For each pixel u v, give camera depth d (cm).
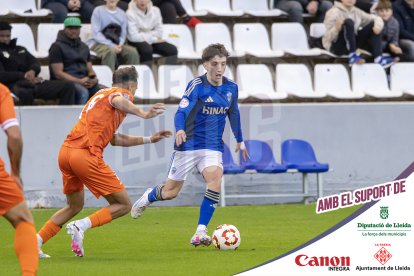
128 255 2184
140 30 3678
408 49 4034
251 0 4244
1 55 3338
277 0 4209
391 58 3931
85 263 2045
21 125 3247
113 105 2086
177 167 2294
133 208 2386
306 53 3872
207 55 2228
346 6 3931
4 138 3209
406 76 3844
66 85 3281
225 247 2270
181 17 3966
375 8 4053
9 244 2400
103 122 2095
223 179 3366
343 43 3919
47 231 2148
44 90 3291
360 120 3531
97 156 2094
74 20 3362
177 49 3734
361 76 3794
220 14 4075
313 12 4159
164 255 2181
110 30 3591
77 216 3070
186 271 1930
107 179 2103
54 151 3278
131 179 3334
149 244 2402
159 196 2336
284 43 3959
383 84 3800
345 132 3519
